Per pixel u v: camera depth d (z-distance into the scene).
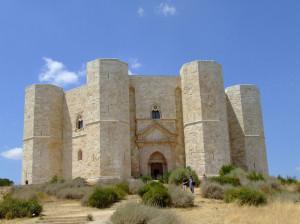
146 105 43.28
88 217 17.67
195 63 41.56
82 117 44.12
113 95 40.19
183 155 42.59
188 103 41.41
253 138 44.66
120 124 39.88
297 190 30.30
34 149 43.75
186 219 16.31
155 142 42.16
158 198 20.58
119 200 24.42
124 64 42.09
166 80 44.12
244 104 45.53
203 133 39.28
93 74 41.16
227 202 22.34
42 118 44.84
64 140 45.50
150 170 41.94
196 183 33.50
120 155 38.94
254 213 17.05
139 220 14.63
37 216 19.64
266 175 38.41
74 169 43.09
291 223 14.76
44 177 43.22
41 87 45.72
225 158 39.41
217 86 41.19
